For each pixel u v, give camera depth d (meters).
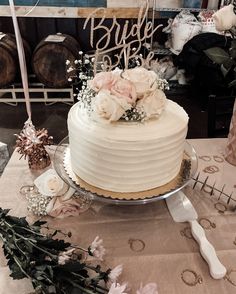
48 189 0.95
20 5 3.13
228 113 1.45
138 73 0.82
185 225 0.88
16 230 0.73
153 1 3.03
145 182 0.86
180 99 3.30
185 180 0.93
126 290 0.69
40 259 0.66
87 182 0.91
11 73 3.04
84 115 0.88
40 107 3.21
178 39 3.09
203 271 0.74
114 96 0.77
